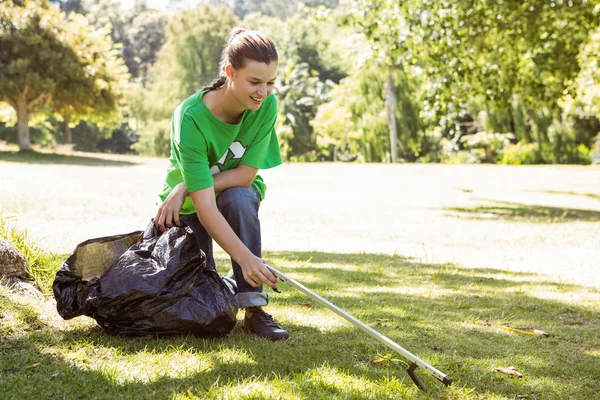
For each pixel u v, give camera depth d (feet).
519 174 79.20
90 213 30.86
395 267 19.65
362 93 138.41
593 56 50.39
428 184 64.69
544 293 16.21
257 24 203.10
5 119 119.03
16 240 13.35
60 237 21.89
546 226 34.50
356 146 144.36
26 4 91.25
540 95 49.26
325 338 10.67
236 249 9.89
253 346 9.93
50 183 46.60
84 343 9.42
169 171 10.96
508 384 9.12
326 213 38.14
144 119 180.55
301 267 18.63
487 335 11.73
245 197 10.71
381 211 40.73
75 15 95.55
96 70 93.25
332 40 196.85
